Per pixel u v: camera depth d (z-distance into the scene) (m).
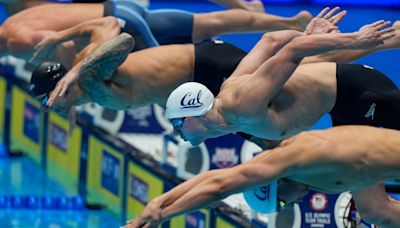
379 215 21.22
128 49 20.38
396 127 20.59
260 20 26.08
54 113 37.28
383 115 20.53
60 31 23.50
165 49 21.78
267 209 19.42
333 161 18.66
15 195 34.69
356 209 22.19
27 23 24.94
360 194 21.14
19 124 40.44
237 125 19.61
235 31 26.12
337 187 19.17
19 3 27.02
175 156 30.80
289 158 18.53
